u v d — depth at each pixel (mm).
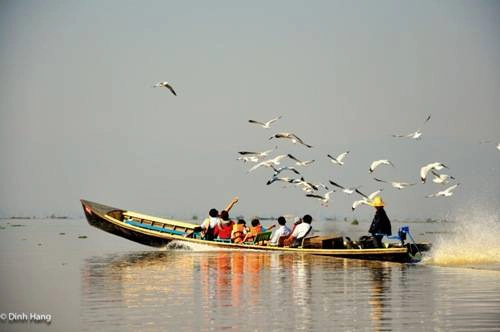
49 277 85938
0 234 191250
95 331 57062
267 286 78000
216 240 123062
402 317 61125
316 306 66125
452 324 58438
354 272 90188
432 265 97625
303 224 116688
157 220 133375
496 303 66750
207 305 66625
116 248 133250
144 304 67312
